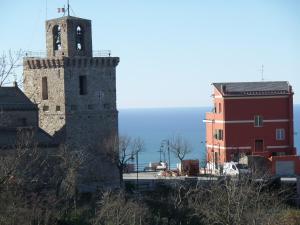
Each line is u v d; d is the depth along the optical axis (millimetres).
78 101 131375
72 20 130750
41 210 86875
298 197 114625
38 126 124812
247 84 147875
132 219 88938
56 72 131125
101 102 133750
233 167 129125
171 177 131875
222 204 88875
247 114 145000
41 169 107812
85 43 132500
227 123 144500
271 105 145375
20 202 73625
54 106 132000
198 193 105812
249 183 107938
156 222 96625
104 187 120688
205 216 95250
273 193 102875
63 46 131250
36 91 134500
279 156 133125
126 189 119438
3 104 120250
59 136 130625
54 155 111375
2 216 69562
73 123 130625
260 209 89438
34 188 94625
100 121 133500
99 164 130375
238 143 144625
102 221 91188
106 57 133500
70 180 105562
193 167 138500
